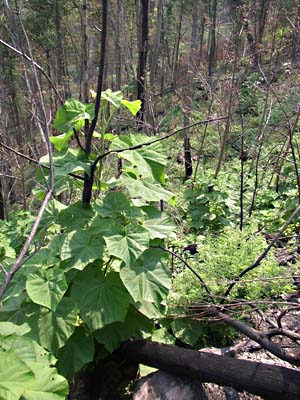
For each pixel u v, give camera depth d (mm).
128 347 2459
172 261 3131
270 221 3998
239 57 6527
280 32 7367
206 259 3068
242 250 2928
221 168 6523
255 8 6609
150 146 2391
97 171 2557
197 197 4375
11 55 10062
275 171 5137
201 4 14852
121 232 2135
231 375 2133
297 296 2771
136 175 2377
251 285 2637
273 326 2457
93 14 11148
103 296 2166
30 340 1516
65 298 2080
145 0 5844
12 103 10414
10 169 5809
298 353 2404
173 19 16109
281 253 3160
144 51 6160
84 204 2396
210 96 6734
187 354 2293
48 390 1384
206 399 2244
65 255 2090
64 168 2207
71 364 2168
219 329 2762
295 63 7465
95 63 13508
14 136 7660
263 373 2064
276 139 6273
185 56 14320
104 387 2492
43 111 1391
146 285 2082
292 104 6246
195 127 6973
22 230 3369
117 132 5484
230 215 4383
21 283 2080
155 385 2324
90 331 2238
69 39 13867
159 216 2354
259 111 6703
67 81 11609
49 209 2395
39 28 11734
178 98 7383
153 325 2494
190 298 2664
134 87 9266
